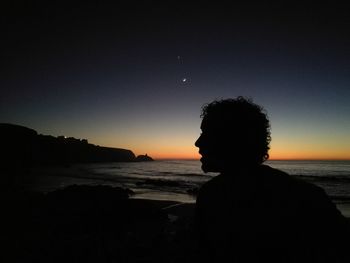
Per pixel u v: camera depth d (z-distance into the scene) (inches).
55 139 3954.2
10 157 2479.1
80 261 233.9
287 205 51.6
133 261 227.9
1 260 236.4
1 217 392.8
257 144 62.6
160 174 2369.6
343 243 47.7
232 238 53.2
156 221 425.1
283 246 49.9
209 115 67.0
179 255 212.4
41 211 428.8
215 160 65.4
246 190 55.9
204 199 61.6
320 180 1558.8
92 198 522.6
